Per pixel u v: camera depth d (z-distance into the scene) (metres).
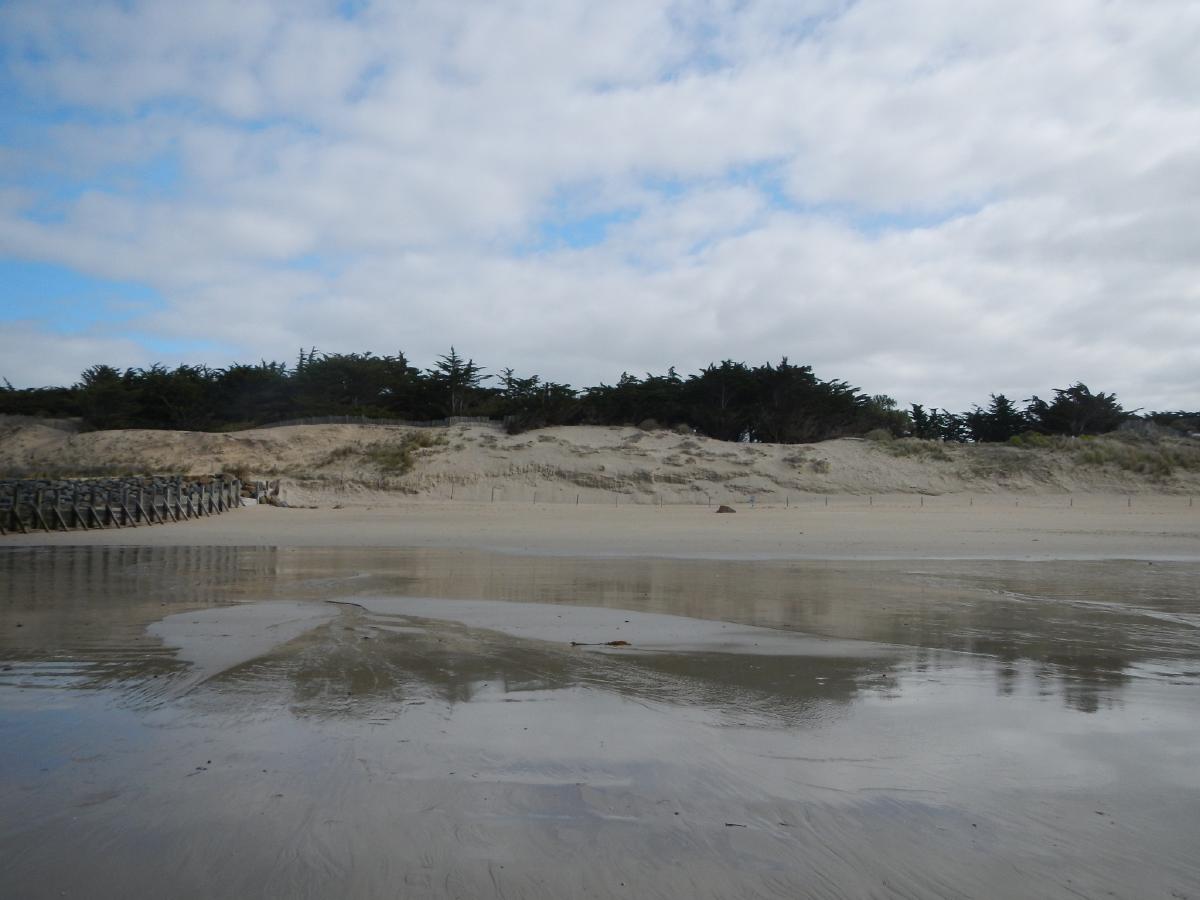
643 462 56.88
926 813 4.94
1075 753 6.05
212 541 28.39
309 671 8.42
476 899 3.92
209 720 6.68
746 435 71.19
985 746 6.18
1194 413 83.38
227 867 4.22
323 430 62.75
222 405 76.44
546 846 4.45
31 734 6.31
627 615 12.26
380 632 10.66
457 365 75.12
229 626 11.09
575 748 6.02
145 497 36.59
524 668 8.64
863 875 4.18
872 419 73.69
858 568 19.50
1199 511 43.34
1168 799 5.20
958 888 4.06
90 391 72.31
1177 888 4.07
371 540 28.31
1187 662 9.19
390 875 4.13
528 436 61.09
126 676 8.19
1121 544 25.94
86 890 4.02
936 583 16.52
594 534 30.00
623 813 4.88
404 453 57.53
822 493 54.03
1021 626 11.50
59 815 4.83
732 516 39.22
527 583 16.42
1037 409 76.50
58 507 33.53
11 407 79.81
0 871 4.20
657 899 3.94
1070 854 4.43
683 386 72.56
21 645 9.76
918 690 7.86
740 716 6.92
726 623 11.62
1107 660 9.27
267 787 5.23
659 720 6.77
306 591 15.12
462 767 5.60
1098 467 57.31
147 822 4.73
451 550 24.59
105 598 14.14
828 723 6.74
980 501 51.12
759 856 4.37
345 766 5.60
